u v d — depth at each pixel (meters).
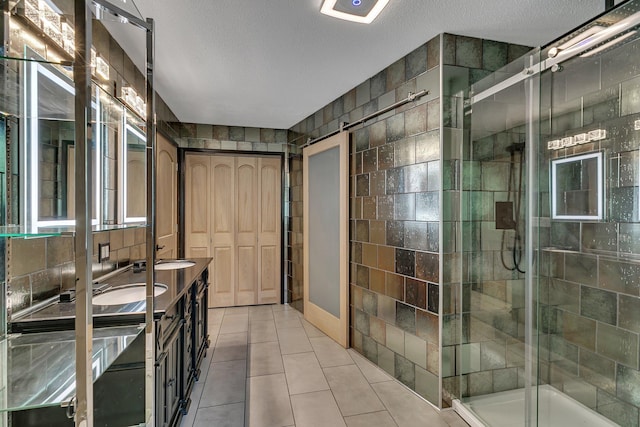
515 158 1.95
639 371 1.69
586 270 1.91
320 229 3.20
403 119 2.14
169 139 3.19
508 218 1.97
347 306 2.75
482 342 1.93
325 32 1.80
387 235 2.30
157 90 2.67
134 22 1.01
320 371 2.36
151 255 1.09
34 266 1.25
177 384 1.72
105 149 1.59
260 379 2.25
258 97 2.88
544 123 1.92
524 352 1.97
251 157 4.02
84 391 0.79
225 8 1.56
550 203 1.98
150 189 1.11
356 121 2.62
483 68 1.92
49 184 1.26
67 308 1.27
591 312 1.89
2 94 1.08
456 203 1.89
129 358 1.24
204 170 3.87
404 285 2.15
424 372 1.99
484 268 1.93
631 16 1.46
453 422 1.79
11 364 1.01
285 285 4.14
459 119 1.88
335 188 2.92
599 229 1.84
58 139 1.28
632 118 1.67
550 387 1.99
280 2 1.52
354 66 2.26
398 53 2.07
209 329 3.22
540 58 1.84
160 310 1.30
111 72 1.71
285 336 3.04
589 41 1.62
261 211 4.07
